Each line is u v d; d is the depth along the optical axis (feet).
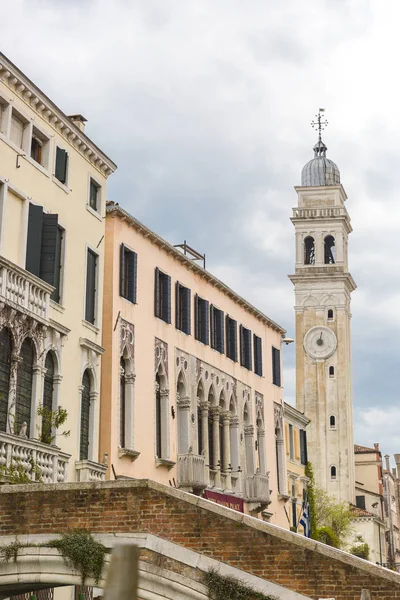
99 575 53.88
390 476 325.21
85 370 87.25
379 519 252.83
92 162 91.61
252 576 52.54
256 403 134.51
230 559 53.11
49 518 55.47
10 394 72.02
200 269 115.96
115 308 94.38
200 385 115.55
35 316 75.66
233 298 129.18
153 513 54.39
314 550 52.26
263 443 135.13
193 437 110.22
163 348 104.99
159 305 106.32
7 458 66.44
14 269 71.87
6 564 55.16
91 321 89.71
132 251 99.50
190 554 53.47
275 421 143.13
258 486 126.72
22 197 77.77
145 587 53.57
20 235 77.71
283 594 52.06
